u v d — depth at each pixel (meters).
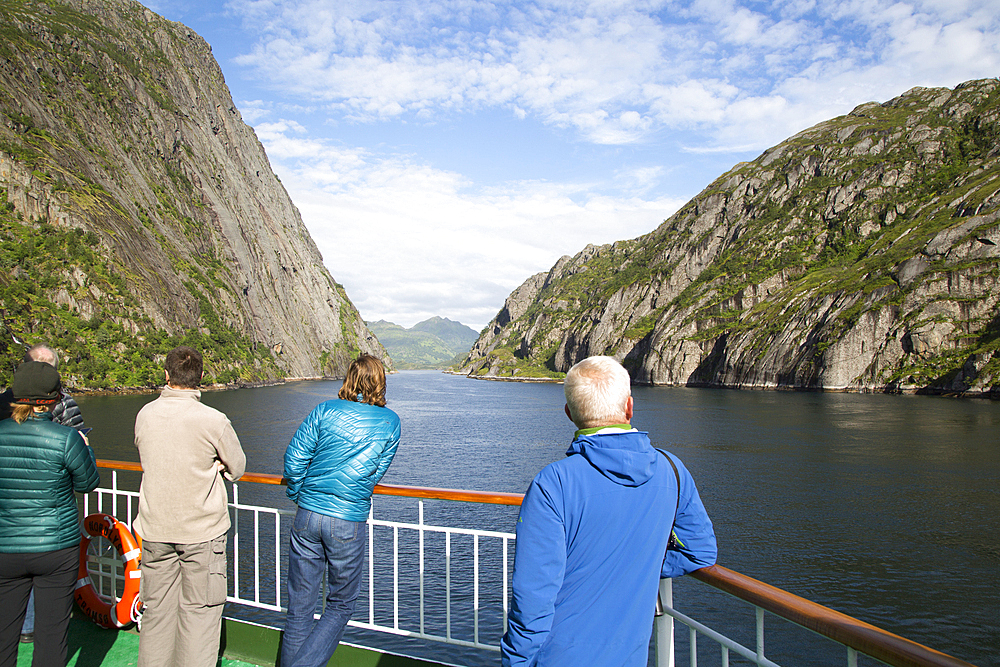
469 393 145.12
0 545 4.06
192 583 4.38
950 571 19.95
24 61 137.12
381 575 18.75
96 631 5.63
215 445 4.41
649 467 2.53
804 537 23.59
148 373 112.19
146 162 162.62
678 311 164.12
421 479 35.47
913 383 100.56
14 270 107.75
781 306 135.62
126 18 192.00
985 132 163.88
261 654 5.16
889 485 32.72
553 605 2.44
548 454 44.94
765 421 64.81
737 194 197.75
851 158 181.00
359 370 4.47
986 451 43.03
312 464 4.23
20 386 4.11
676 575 3.01
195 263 159.25
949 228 111.06
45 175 121.88
